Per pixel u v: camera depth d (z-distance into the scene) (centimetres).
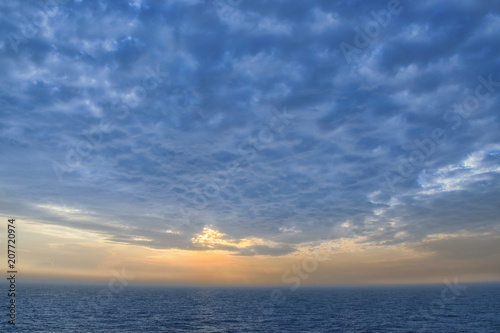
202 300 14300
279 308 10300
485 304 10581
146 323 6825
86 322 6794
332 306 10862
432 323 6725
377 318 7625
